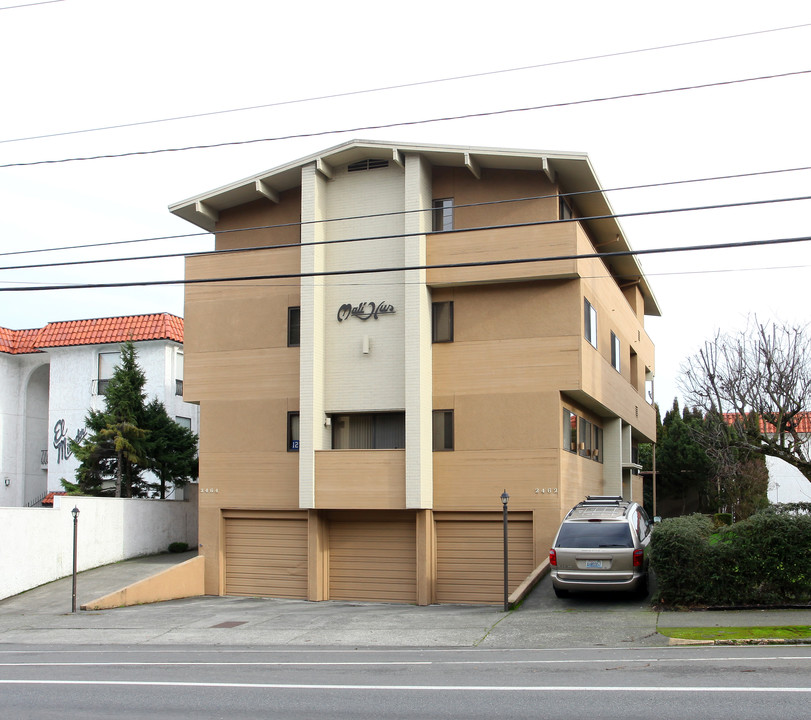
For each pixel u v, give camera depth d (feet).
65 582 85.61
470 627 57.88
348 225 85.05
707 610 58.18
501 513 78.64
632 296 120.16
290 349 86.28
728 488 135.33
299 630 61.41
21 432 130.52
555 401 77.71
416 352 79.30
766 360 92.99
